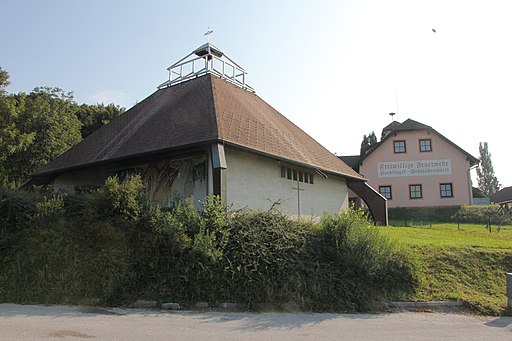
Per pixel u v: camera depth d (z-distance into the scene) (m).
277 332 7.55
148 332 7.14
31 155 30.08
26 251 10.84
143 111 21.41
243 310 9.45
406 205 39.38
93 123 49.50
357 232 11.58
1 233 11.09
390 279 11.05
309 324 8.34
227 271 10.11
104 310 9.04
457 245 14.36
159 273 10.22
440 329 8.15
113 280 10.02
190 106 18.56
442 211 36.53
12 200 11.48
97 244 10.81
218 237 10.69
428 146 39.81
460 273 12.24
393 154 40.25
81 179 20.06
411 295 10.79
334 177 23.59
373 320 8.91
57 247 10.67
